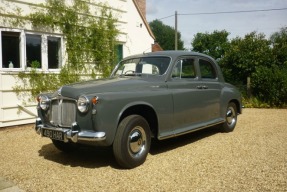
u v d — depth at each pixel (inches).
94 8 421.1
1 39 314.7
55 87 363.3
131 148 180.7
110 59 442.0
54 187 155.4
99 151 224.5
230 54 549.0
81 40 401.1
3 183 161.6
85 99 167.6
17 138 269.1
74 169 183.6
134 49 500.7
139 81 203.2
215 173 170.6
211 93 253.1
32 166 189.8
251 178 162.2
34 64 343.0
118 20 463.2
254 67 523.8
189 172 172.9
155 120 201.5
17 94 327.9
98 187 154.1
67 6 382.9
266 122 343.6
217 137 264.2
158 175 169.2
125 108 178.2
